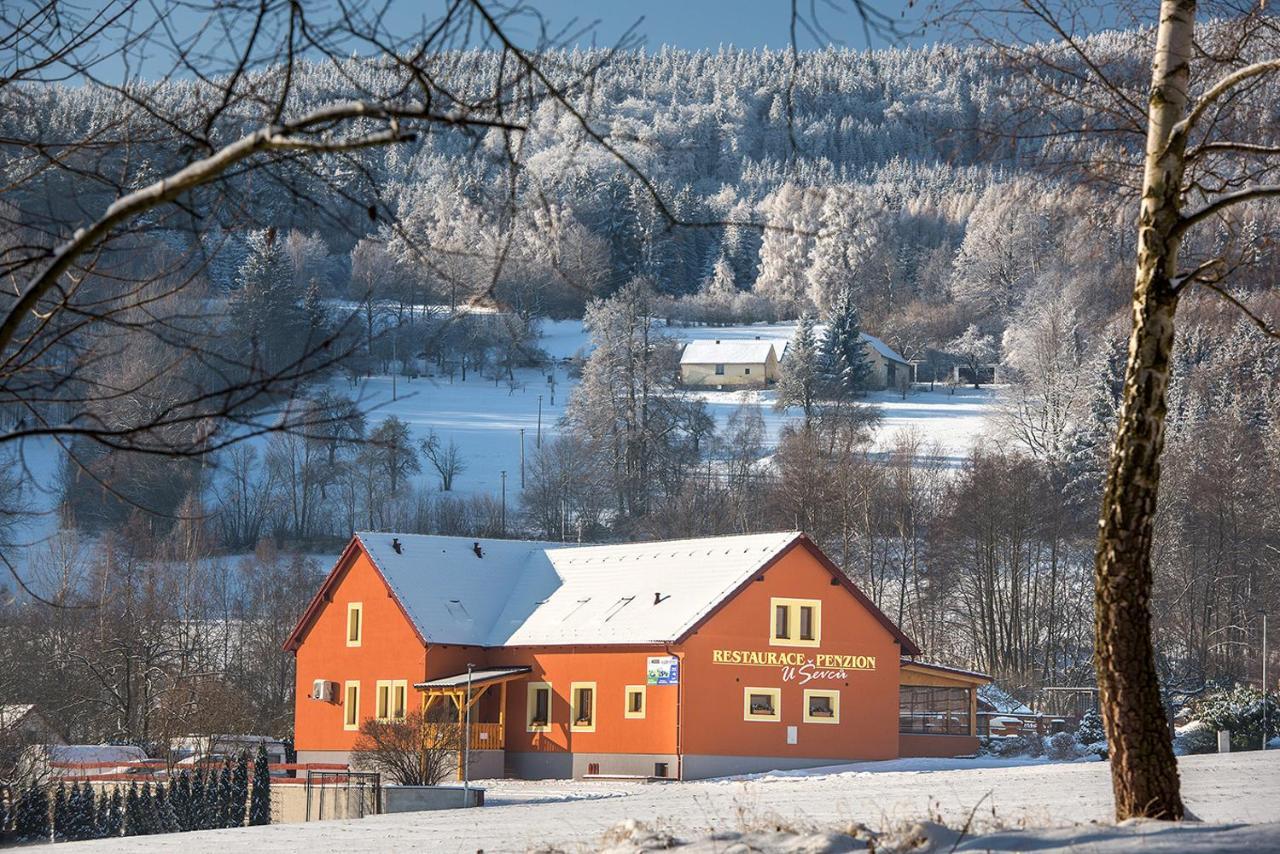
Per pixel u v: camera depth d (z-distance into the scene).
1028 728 127.94
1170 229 26.28
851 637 104.88
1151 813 25.27
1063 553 188.88
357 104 14.95
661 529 192.25
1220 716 107.81
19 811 80.00
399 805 77.94
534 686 107.19
